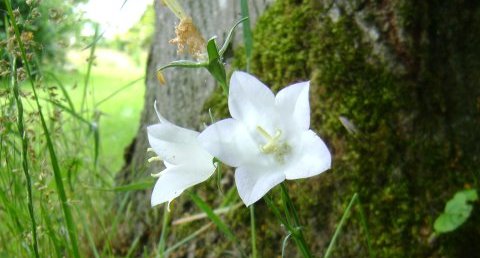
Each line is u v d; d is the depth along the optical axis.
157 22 0.33
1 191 0.22
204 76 0.30
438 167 0.25
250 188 0.14
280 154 0.15
